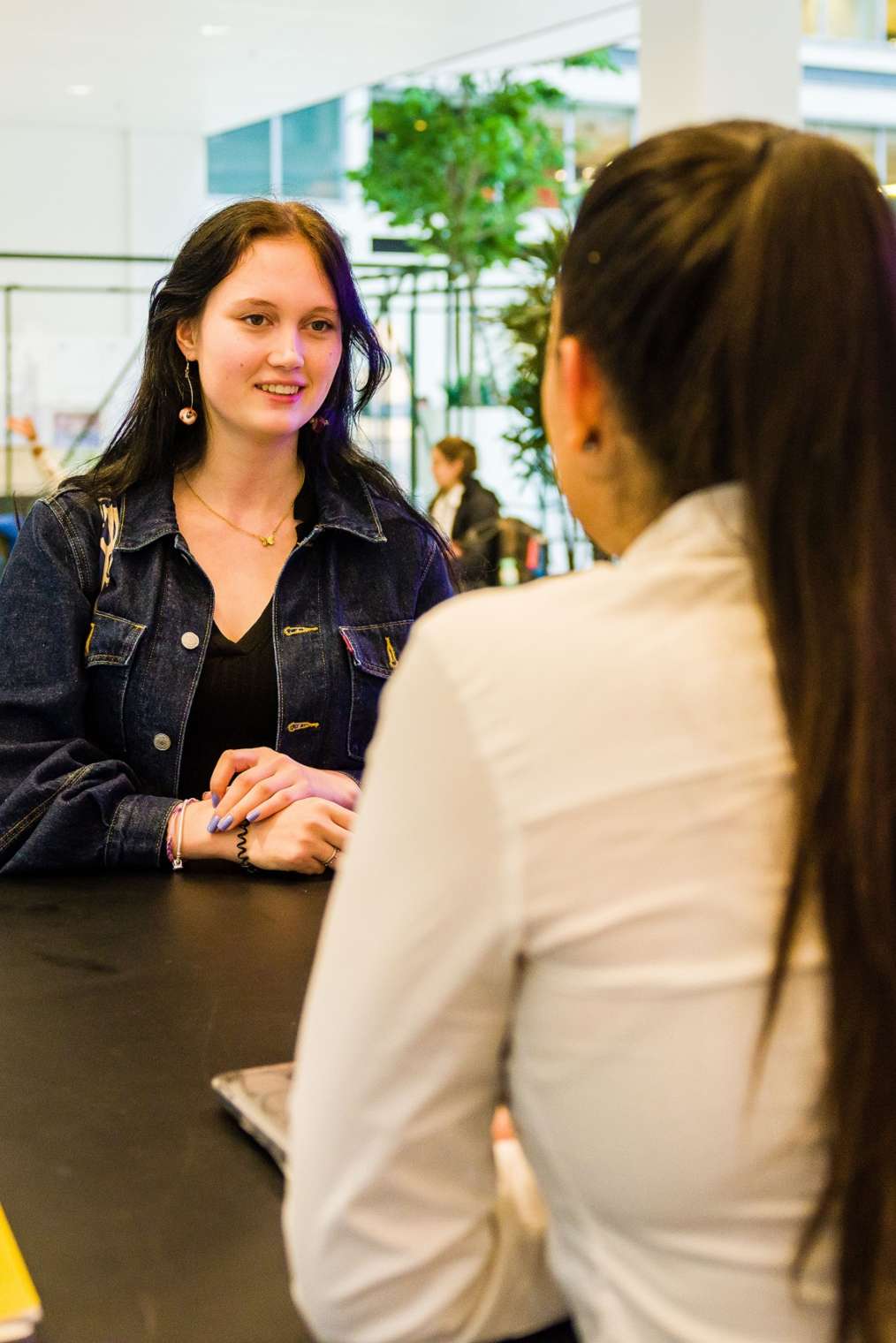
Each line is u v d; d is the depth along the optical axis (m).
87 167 12.45
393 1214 0.65
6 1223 0.83
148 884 1.61
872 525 0.63
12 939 1.40
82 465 1.94
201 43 8.92
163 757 1.79
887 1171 0.61
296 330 1.74
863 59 7.59
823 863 0.61
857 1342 0.63
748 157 0.66
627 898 0.62
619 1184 0.63
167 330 1.79
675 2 5.29
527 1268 0.71
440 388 9.62
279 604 1.83
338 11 7.97
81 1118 1.00
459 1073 0.64
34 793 1.67
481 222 11.81
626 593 0.65
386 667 1.88
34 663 1.76
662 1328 0.64
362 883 0.64
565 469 0.74
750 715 0.64
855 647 0.62
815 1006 0.62
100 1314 0.77
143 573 1.80
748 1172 0.62
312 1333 0.75
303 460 1.91
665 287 0.66
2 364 11.20
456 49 8.95
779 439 0.63
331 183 13.48
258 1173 0.92
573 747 0.62
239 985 1.27
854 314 0.63
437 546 1.97
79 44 8.99
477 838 0.62
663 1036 0.62
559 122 12.46
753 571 0.65
